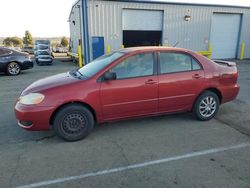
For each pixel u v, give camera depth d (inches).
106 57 188.7
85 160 137.9
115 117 172.4
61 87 157.9
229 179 118.5
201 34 730.8
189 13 698.8
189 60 189.8
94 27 623.5
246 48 791.7
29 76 449.4
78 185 115.0
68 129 161.0
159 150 149.3
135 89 170.9
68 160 138.0
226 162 134.5
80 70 189.9
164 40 698.2
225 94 202.8
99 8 615.8
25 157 141.6
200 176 121.2
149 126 188.1
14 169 128.8
